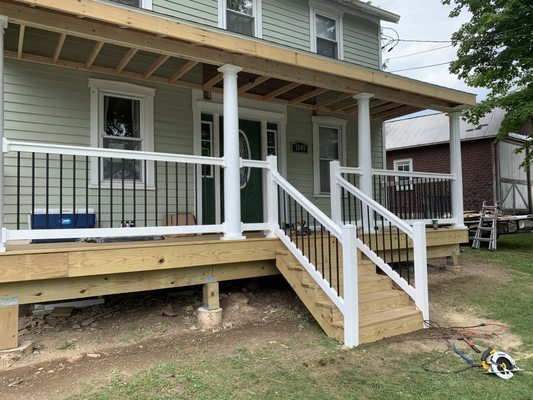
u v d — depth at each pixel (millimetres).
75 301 5102
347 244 3969
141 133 6312
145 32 4277
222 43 4609
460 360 3684
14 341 3645
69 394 2949
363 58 9328
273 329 4430
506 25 10859
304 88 7031
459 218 7594
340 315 4223
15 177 5391
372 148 9336
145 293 5660
